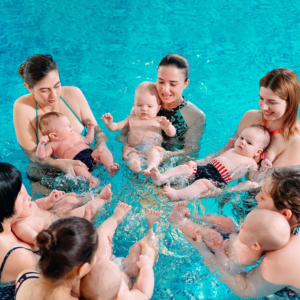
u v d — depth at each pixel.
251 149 3.23
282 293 2.36
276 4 6.43
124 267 2.54
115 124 3.68
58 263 1.74
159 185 3.25
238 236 2.66
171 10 6.41
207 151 3.76
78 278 1.90
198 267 2.71
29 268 2.22
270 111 3.01
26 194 2.56
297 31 5.78
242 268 2.54
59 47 5.56
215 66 5.19
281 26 5.90
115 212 2.87
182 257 2.76
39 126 3.45
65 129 3.38
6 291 2.28
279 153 3.24
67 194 3.04
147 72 5.14
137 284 2.38
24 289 1.95
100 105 4.57
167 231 2.89
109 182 3.33
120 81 4.98
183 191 3.05
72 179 3.21
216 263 2.59
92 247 1.83
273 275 2.26
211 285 2.62
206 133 3.98
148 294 2.33
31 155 3.40
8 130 4.12
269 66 5.16
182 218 2.93
